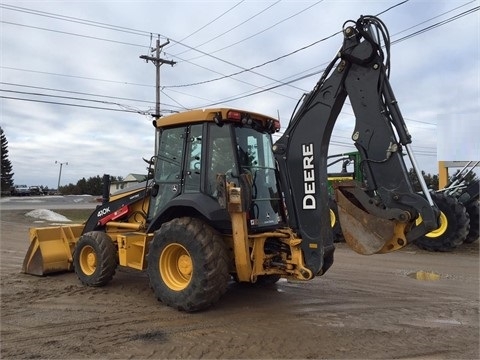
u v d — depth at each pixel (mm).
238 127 5914
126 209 7227
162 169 6555
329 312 5672
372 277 7930
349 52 5273
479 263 9523
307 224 5551
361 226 5191
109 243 7062
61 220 23922
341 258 10180
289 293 6664
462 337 4746
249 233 5656
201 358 4219
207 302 5461
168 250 5793
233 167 5652
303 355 4266
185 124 6285
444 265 9242
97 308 5871
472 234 12062
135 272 8180
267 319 5367
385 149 5047
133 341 4648
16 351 4395
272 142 6496
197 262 5418
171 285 5730
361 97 5219
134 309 5805
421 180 4945
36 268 7996
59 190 79375
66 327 5105
